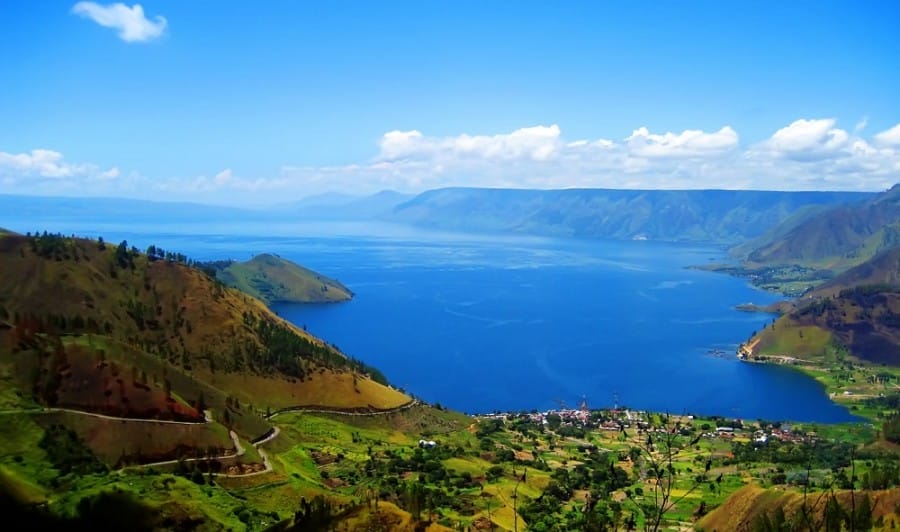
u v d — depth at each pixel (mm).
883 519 147625
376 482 192750
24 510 128625
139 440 167875
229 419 199375
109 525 128750
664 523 180625
